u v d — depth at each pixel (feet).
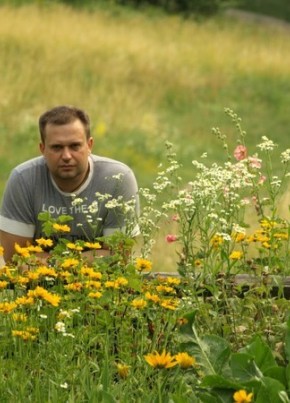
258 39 178.29
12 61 117.70
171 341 24.93
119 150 98.32
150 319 25.31
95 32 138.51
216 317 25.58
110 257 26.78
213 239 26.40
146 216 26.96
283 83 136.67
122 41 136.36
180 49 147.64
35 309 24.98
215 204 26.35
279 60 146.51
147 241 26.96
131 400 23.21
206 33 172.65
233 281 26.66
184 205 26.21
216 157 101.71
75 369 23.57
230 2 203.62
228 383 21.93
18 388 23.25
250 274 26.94
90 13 167.53
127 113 109.81
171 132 108.99
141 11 187.11
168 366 21.06
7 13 140.26
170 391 22.76
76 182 29.86
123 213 28.04
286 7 230.89
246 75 137.28
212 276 25.81
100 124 102.32
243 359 22.52
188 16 196.24
